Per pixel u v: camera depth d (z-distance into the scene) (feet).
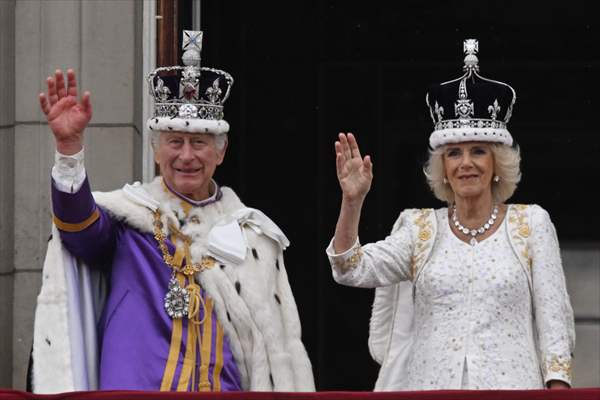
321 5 140.56
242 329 87.81
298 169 139.85
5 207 105.81
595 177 139.74
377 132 140.46
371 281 87.97
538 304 85.97
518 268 86.48
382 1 140.46
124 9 106.93
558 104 140.15
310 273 139.23
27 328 105.50
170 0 110.22
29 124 106.32
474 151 88.84
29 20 106.83
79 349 85.87
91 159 106.11
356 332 138.62
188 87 89.56
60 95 85.61
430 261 87.81
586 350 134.62
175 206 89.45
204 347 86.74
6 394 75.77
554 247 87.30
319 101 140.15
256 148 139.74
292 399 75.77
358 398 75.72
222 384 86.69
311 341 138.72
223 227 89.51
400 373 89.71
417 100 140.77
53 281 86.22
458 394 75.87
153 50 109.40
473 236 88.02
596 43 140.15
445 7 141.08
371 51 140.67
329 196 139.74
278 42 139.95
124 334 86.12
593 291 136.46
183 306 86.94
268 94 140.05
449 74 141.18
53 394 77.46
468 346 85.46
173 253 88.17
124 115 106.32
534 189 139.74
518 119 140.36
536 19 140.56
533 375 85.15
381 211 140.05
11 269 105.91
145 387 85.15
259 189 139.64
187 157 89.10
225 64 139.13
